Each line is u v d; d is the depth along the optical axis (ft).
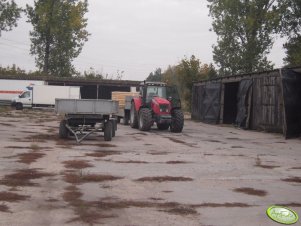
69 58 194.80
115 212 21.67
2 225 19.06
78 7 189.47
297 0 125.49
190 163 37.63
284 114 64.39
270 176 32.71
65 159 37.47
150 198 24.77
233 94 101.91
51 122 84.23
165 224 19.90
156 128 77.92
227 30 149.07
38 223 19.51
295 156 44.45
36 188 26.27
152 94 70.49
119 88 168.25
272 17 130.93
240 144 54.95
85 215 20.97
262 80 77.92
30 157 37.78
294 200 25.25
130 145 49.34
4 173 30.40
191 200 24.58
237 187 28.40
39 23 187.01
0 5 183.52
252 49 143.23
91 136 58.13
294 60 122.42
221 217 21.38
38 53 193.26
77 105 51.62
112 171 32.63
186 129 79.46
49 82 162.40
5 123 77.25
